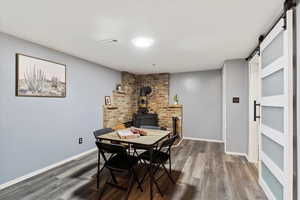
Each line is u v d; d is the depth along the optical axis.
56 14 1.68
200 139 4.85
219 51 2.88
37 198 1.92
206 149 3.88
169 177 2.29
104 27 1.97
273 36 1.73
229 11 1.61
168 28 1.99
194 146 4.15
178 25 1.91
